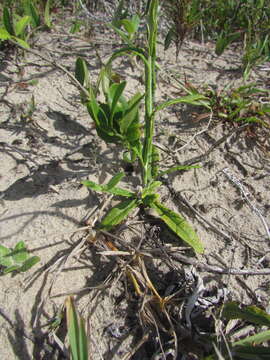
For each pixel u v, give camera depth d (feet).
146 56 0.89
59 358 0.70
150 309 0.75
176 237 0.89
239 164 1.09
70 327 0.64
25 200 0.92
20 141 1.05
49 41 1.47
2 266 0.79
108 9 1.63
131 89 1.28
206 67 1.46
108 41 1.52
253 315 0.70
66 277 0.80
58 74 1.29
